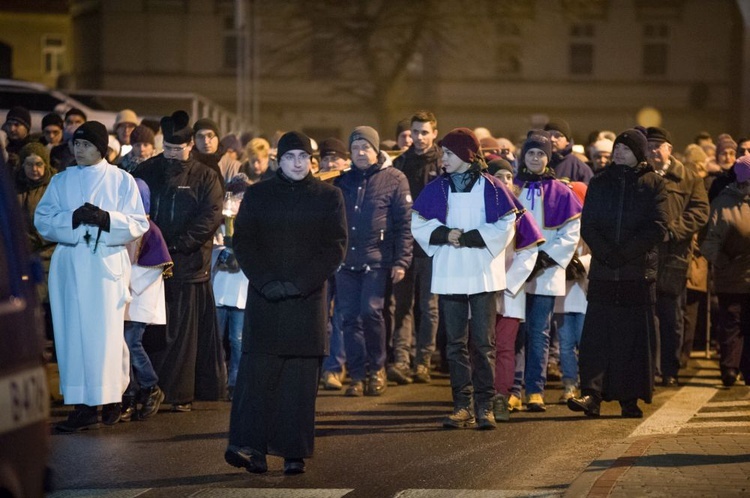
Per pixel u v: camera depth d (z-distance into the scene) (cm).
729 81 7500
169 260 1448
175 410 1516
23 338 735
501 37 7462
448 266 1381
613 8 7550
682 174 1775
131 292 1432
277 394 1154
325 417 1481
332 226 1166
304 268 1149
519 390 1541
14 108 1870
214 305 1544
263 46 5931
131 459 1221
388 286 1791
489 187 1377
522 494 1063
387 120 5825
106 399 1359
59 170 1828
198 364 1539
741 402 1634
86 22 7331
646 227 1463
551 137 1852
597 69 7569
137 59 7288
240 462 1138
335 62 5891
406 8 5709
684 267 1781
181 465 1195
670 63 7569
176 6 7281
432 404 1586
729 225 1734
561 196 1537
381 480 1126
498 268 1385
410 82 7419
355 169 1705
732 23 7494
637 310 1479
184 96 3694
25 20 7681
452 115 7481
